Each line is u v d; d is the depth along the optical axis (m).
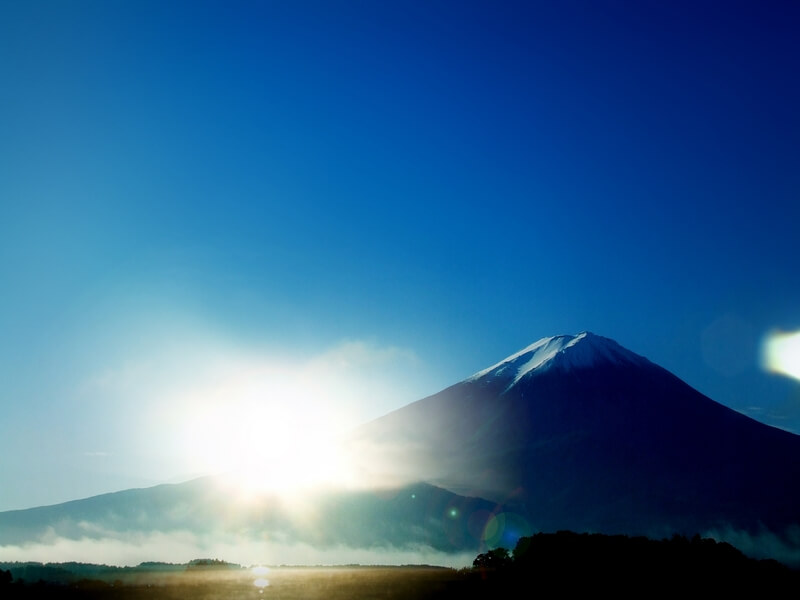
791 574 80.62
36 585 69.56
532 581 76.06
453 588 73.38
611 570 78.62
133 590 68.88
